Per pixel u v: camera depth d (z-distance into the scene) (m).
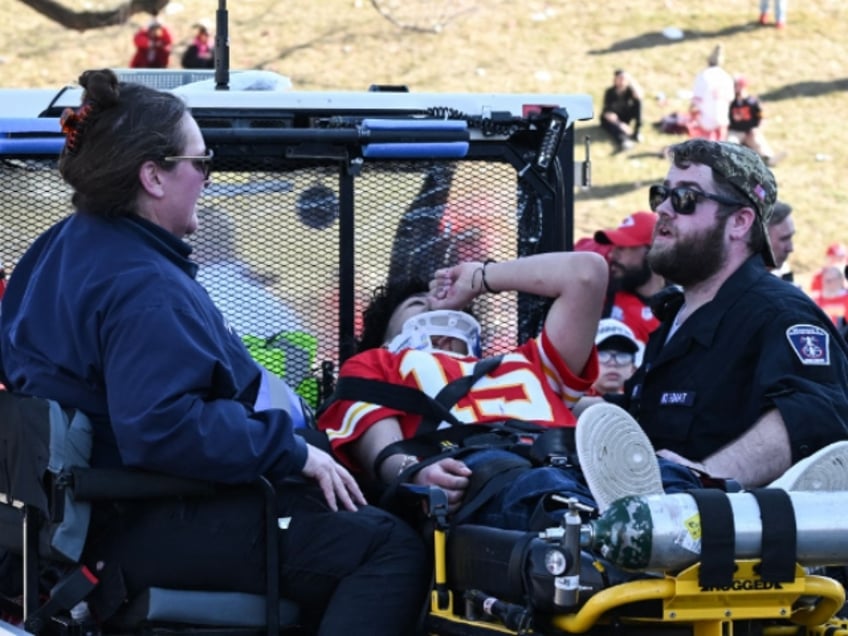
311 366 5.52
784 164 25.41
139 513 4.06
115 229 4.12
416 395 5.01
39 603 4.14
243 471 3.97
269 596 4.06
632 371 7.16
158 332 3.92
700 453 5.15
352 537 4.16
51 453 3.88
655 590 3.60
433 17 29.41
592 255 5.25
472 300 5.58
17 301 4.35
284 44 27.86
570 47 29.02
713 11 31.30
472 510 4.33
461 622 4.01
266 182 5.39
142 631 4.06
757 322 5.11
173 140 4.13
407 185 5.56
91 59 26.39
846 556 3.67
